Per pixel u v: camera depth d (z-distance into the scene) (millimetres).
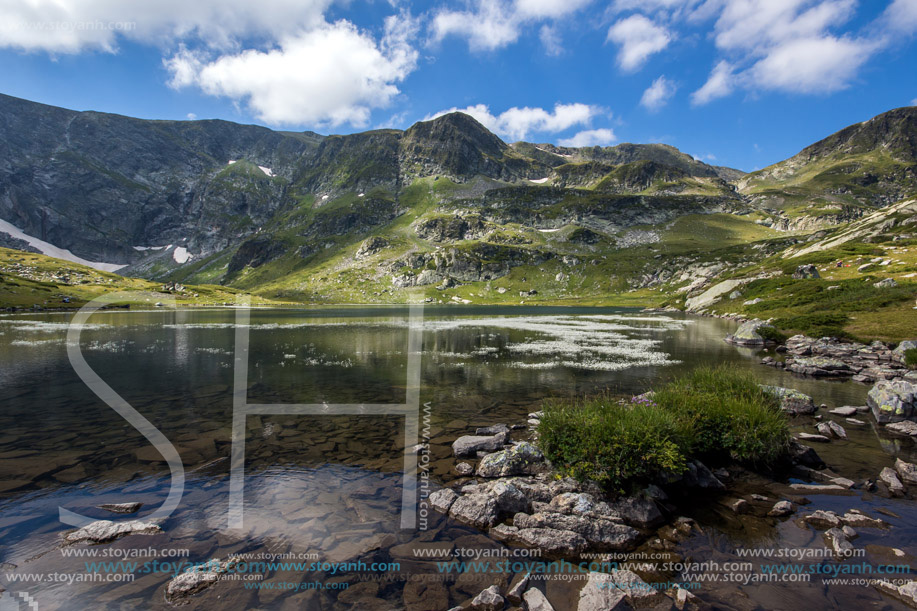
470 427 14664
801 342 35344
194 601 5977
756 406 11938
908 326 33750
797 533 8250
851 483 10391
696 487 10180
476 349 37500
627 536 8094
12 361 28672
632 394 19828
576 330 57656
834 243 114750
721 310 82125
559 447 10500
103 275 155250
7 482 9891
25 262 150000
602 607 6094
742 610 6098
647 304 158125
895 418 15281
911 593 6301
